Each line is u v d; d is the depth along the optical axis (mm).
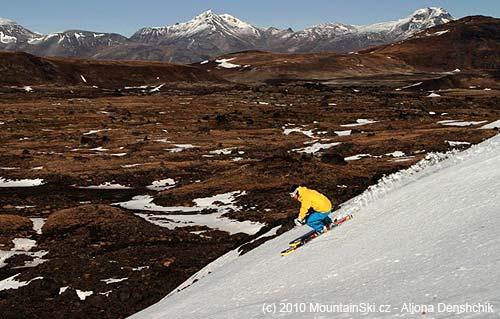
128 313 24531
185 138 105688
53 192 62312
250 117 137375
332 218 18172
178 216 48875
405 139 85938
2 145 97438
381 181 23156
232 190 57094
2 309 24984
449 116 128125
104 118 133375
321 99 175875
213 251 34906
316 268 12289
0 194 60688
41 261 36094
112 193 62000
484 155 16953
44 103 158875
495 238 8961
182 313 13633
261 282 13336
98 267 31078
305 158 68250
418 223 12305
